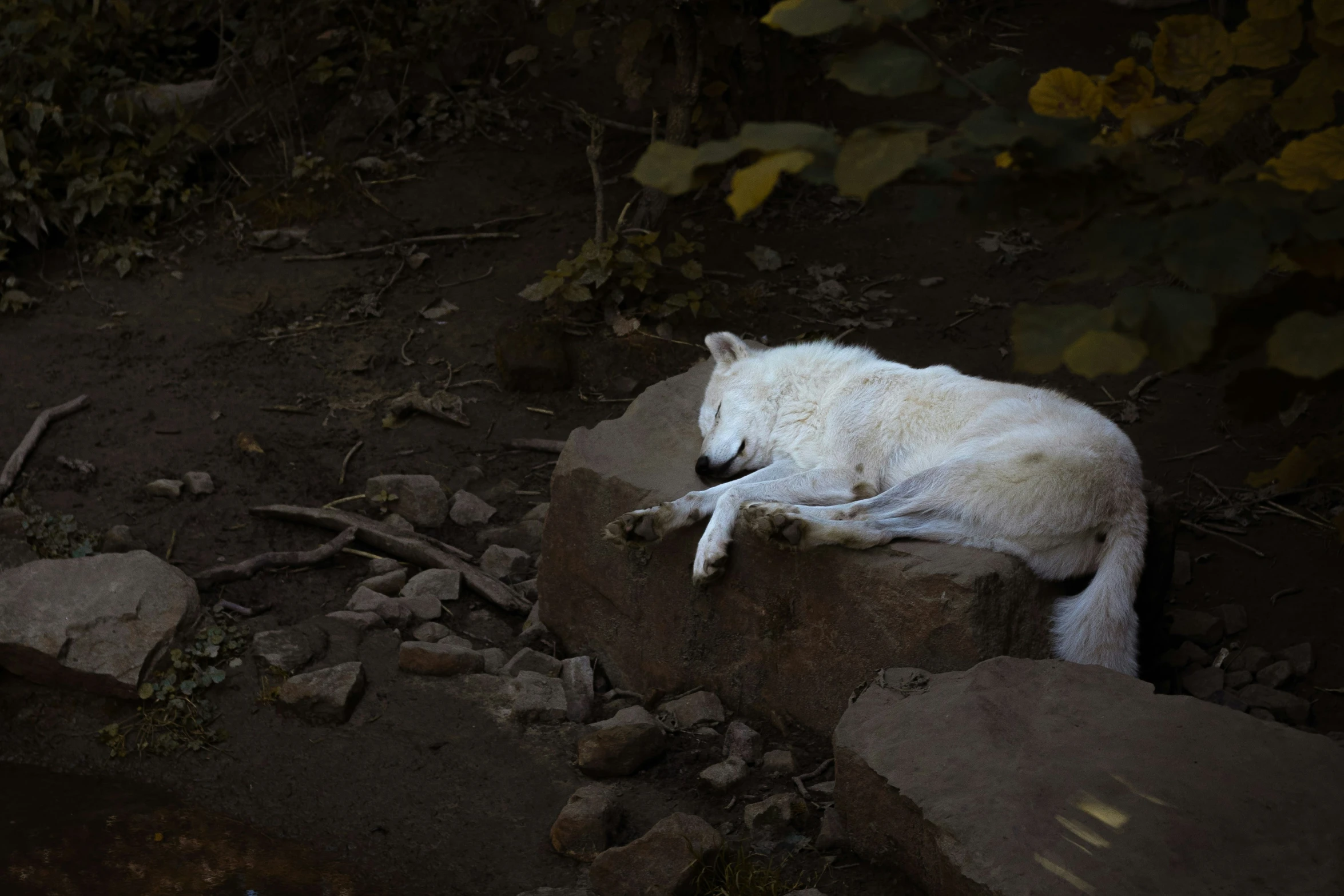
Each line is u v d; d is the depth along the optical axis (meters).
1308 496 5.44
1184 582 5.04
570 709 4.29
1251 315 1.52
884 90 1.38
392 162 9.12
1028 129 1.42
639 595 4.42
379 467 6.06
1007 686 3.38
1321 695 4.39
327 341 7.16
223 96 9.49
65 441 6.01
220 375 6.75
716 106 7.80
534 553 5.47
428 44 9.70
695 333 7.19
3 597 4.39
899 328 7.12
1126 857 2.73
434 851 3.62
